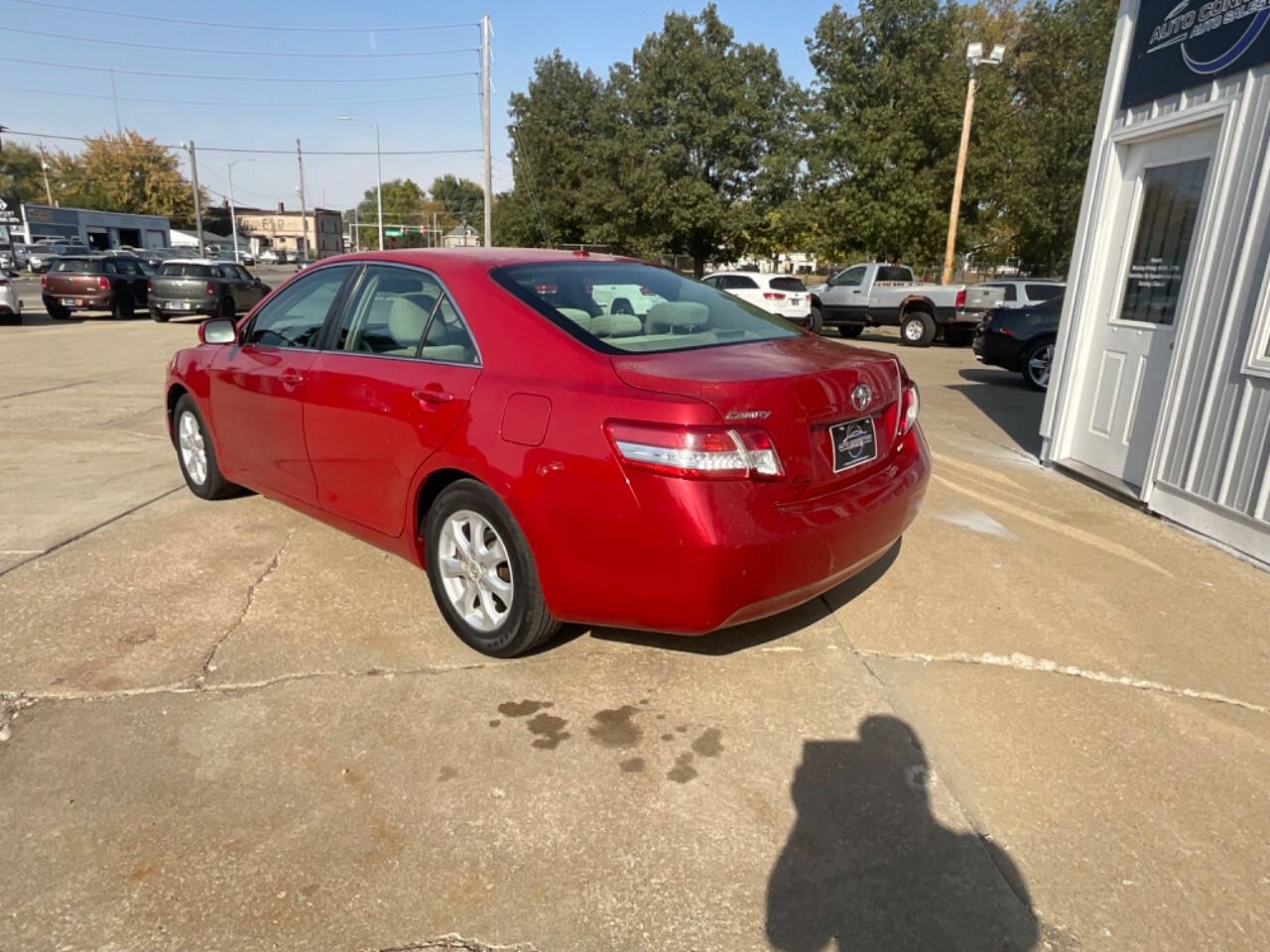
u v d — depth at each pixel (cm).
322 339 396
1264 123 435
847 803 249
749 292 2012
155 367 1148
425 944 197
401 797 248
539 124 4419
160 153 7194
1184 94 506
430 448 323
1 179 7125
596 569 276
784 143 3456
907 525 340
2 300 1811
